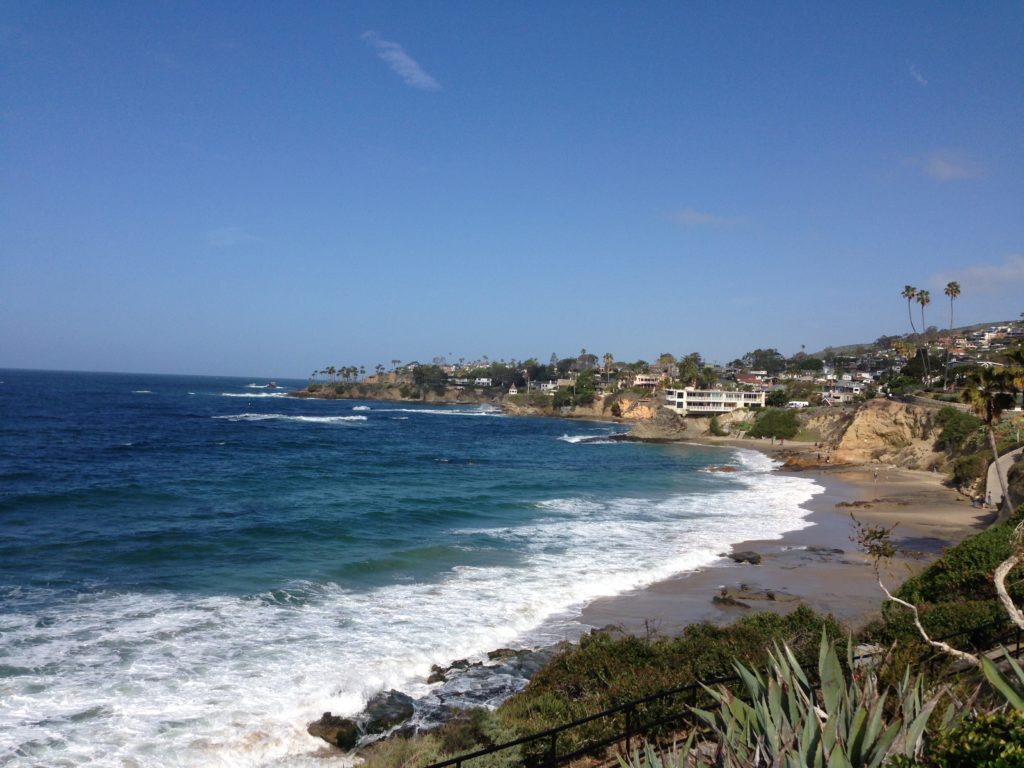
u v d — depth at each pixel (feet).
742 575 78.89
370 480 155.02
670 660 43.16
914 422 237.86
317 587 68.03
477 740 34.47
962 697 23.31
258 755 37.50
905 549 96.12
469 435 336.70
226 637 53.42
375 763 33.40
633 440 334.44
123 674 45.70
